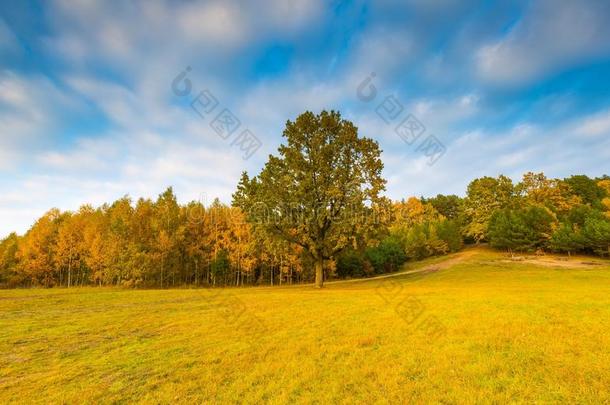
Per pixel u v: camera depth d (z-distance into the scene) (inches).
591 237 2384.4
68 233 2423.7
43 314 722.2
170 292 1289.4
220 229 2393.0
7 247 2728.8
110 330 556.7
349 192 1325.0
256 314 683.4
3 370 368.5
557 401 269.3
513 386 297.0
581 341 411.5
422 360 374.3
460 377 323.0
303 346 443.2
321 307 754.8
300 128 1407.5
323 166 1325.0
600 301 697.0
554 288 1071.0
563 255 2662.4
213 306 823.1
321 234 1408.7
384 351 412.5
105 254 2233.0
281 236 1366.9
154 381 333.4
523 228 2755.9
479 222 3464.6
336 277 3095.5
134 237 2127.2
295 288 1545.3
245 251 2153.1
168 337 507.2
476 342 428.1
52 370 368.5
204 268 2527.1
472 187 3673.7
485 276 1894.7
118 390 314.3
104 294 1184.8
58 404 287.7
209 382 329.4
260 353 418.3
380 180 1339.8
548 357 363.6
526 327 486.9
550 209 3041.3
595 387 288.4
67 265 2500.0
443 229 3634.4
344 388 308.7
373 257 3176.7
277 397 292.2
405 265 3558.1
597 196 3496.6
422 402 275.1
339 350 421.1
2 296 1120.8
